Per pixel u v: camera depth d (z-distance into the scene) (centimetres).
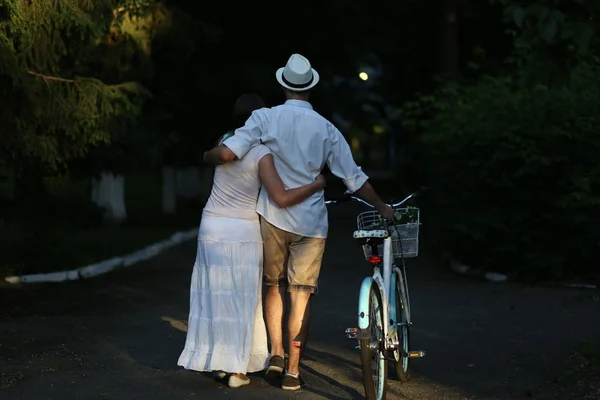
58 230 3216
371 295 1159
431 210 2727
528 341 1600
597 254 2317
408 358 1374
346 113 5272
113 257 2833
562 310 1894
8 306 1948
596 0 1180
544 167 2266
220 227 1254
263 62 3956
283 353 1333
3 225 3316
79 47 2012
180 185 5312
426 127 2822
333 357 1491
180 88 3622
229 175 1255
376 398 1156
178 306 1983
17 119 1906
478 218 2377
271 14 3941
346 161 1248
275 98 3853
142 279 2434
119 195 4044
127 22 2670
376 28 4469
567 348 1533
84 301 2042
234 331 1251
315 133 1238
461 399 1248
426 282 2345
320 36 4100
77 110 2028
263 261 1285
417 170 3550
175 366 1409
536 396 1249
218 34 3484
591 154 2278
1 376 1329
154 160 3181
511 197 2333
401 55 4722
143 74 2852
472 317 1833
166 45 3225
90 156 2908
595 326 1719
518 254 2366
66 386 1285
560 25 1181
